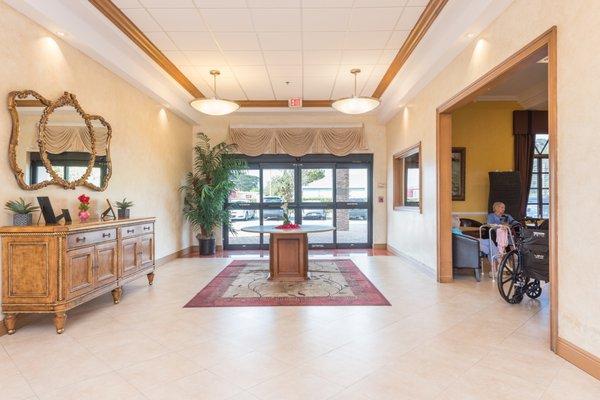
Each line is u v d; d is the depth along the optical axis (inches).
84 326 138.0
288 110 326.3
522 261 161.0
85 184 177.2
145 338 126.0
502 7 136.3
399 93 258.5
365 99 228.4
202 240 318.3
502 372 100.2
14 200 136.9
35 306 129.0
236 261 283.7
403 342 121.6
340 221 352.8
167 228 281.6
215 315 151.2
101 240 153.9
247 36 192.1
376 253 319.3
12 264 129.3
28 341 123.6
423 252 236.1
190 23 177.6
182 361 107.8
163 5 161.0
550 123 111.0
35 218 145.4
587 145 98.0
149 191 249.8
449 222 206.5
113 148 204.2
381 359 108.8
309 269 247.0
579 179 100.8
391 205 325.4
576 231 102.3
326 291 188.9
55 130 156.3
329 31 187.2
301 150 340.2
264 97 304.5
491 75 147.3
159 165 266.5
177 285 204.5
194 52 212.1
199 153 319.0
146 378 97.6
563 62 106.0
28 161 141.6
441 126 205.0
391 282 208.2
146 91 237.3
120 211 197.0
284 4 161.0
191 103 233.8
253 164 350.6
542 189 304.3
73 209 170.9
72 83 168.4
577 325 102.7
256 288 196.4
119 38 182.5
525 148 298.5
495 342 121.2
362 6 163.2
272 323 141.0
